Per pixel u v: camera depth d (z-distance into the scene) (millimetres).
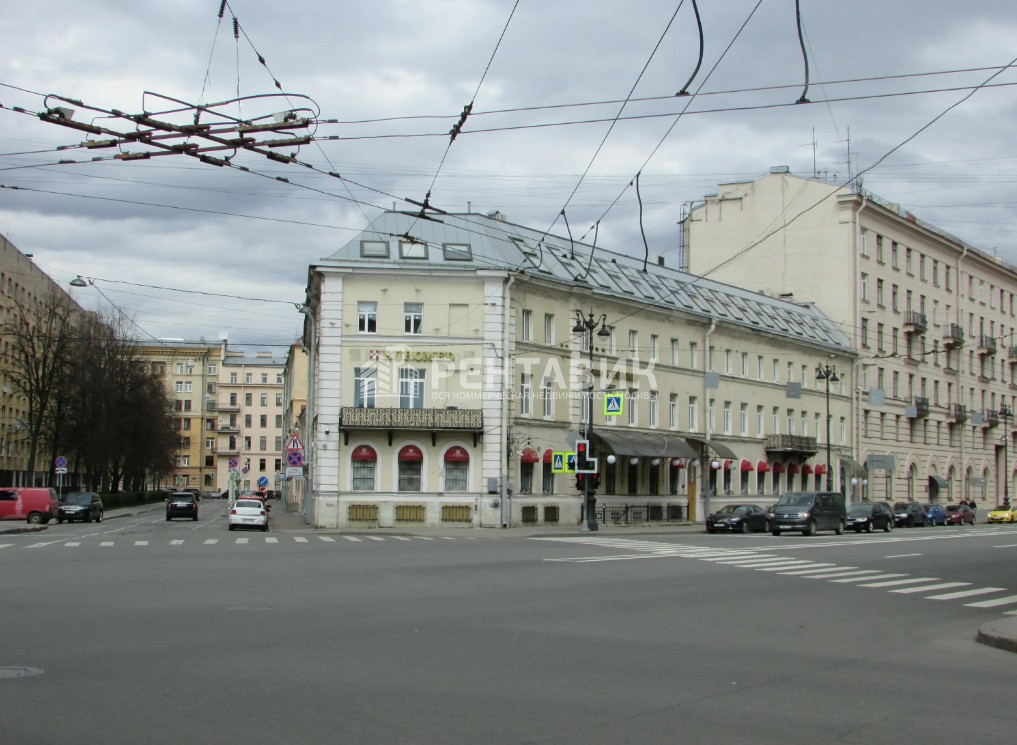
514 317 46562
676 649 12484
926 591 21203
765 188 76188
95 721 7977
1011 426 94188
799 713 9008
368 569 22094
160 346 136625
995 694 10258
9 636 11953
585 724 8289
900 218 77500
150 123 17062
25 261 80250
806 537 43031
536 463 47812
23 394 72500
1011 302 95438
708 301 61438
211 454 137250
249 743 7434
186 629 12750
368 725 8031
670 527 51094
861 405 73438
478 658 11273
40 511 50969
